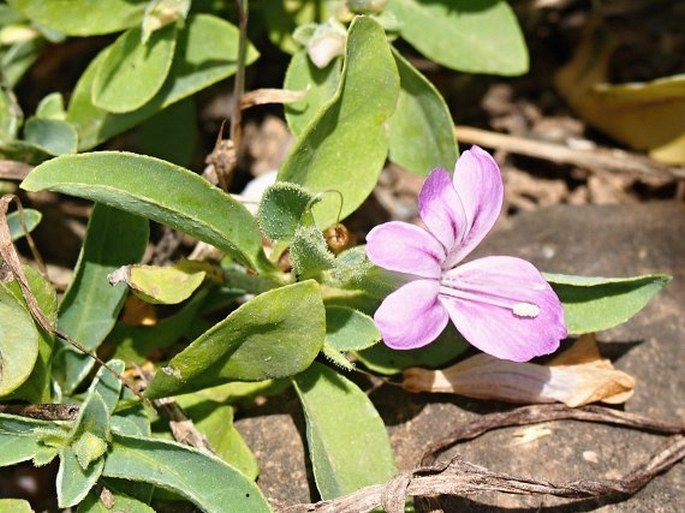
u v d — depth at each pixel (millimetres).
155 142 410
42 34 409
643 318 390
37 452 346
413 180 438
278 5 399
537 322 348
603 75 450
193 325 379
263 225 351
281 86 442
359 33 352
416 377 371
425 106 382
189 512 358
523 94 458
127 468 346
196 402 365
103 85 380
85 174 344
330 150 364
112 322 364
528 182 443
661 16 471
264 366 350
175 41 381
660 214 414
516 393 369
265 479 364
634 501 361
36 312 350
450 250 349
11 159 387
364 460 354
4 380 346
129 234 365
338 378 358
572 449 366
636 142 442
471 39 400
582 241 408
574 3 467
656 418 373
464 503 359
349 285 357
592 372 369
